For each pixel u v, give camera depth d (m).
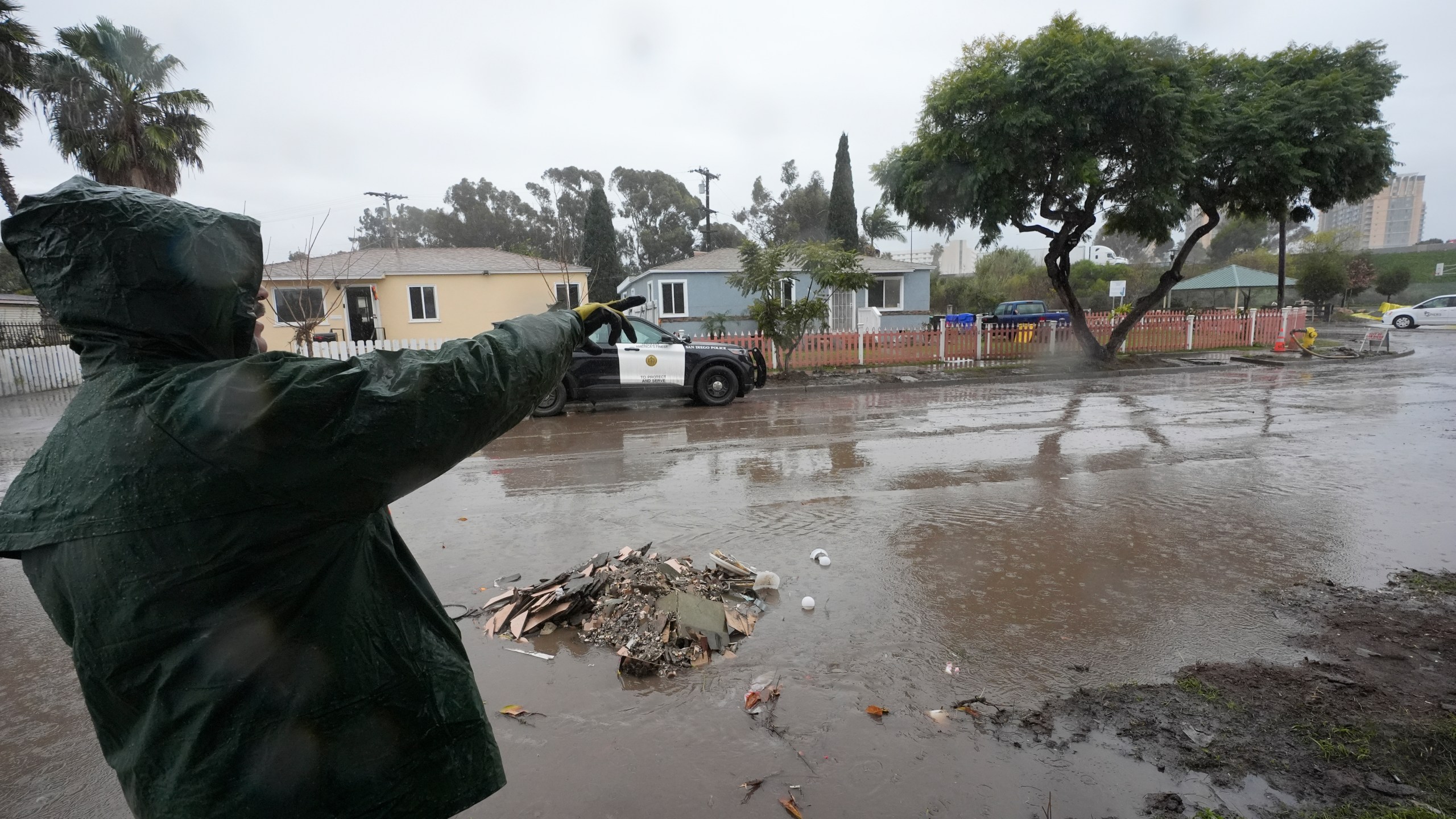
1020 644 3.65
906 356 19.34
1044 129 15.15
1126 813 2.44
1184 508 6.00
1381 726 2.91
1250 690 3.19
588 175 55.56
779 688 3.27
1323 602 4.12
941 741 2.85
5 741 2.98
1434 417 10.28
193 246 1.09
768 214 55.69
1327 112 15.84
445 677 1.39
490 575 4.71
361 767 1.24
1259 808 2.46
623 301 1.72
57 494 1.08
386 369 1.15
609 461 8.19
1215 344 22.08
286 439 1.04
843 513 5.96
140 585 1.04
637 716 3.05
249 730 1.12
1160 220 16.52
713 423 10.94
